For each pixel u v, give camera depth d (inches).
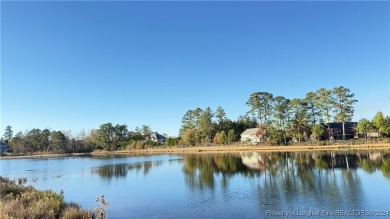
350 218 650.8
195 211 761.6
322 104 3452.3
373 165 1408.7
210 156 2679.6
